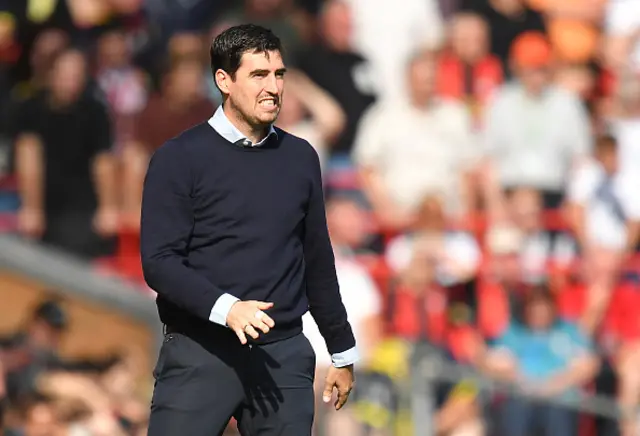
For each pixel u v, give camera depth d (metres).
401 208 38.00
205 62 40.25
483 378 31.81
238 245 15.98
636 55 42.16
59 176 38.44
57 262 34.09
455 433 31.56
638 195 39.25
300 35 40.81
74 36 41.09
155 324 34.31
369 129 38.72
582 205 38.81
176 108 38.91
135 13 41.81
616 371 34.72
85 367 33.56
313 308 16.95
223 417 16.14
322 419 30.92
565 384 34.16
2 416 31.72
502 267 35.84
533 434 32.00
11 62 40.22
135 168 38.53
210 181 15.95
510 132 39.19
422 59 38.84
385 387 31.83
